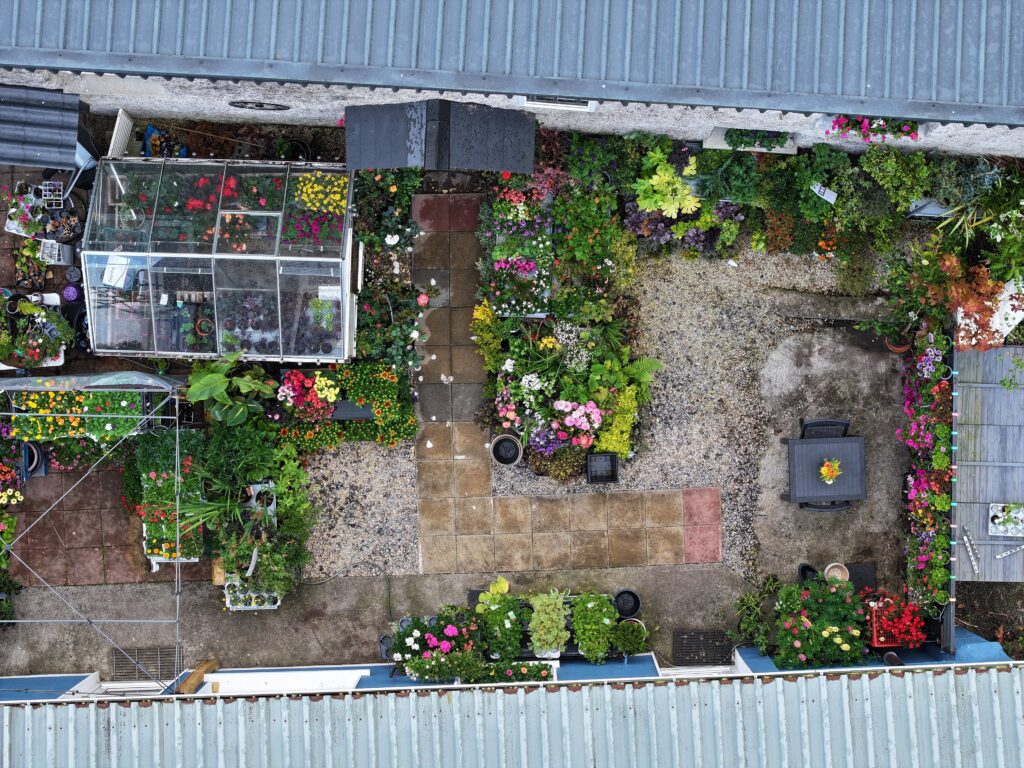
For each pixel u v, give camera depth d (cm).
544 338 1288
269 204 1220
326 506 1341
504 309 1288
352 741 1114
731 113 1134
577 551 1340
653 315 1344
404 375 1316
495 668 1252
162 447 1251
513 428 1327
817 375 1336
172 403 1293
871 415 1343
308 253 1208
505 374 1307
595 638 1277
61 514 1330
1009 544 1270
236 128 1313
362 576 1344
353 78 995
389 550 1345
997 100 1009
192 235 1204
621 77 1005
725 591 1343
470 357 1339
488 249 1312
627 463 1342
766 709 1115
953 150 1221
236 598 1304
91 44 984
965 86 1008
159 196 1216
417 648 1253
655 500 1342
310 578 1341
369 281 1327
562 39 1001
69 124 1152
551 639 1267
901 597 1284
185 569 1334
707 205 1285
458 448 1343
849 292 1329
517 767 1110
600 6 1001
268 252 1202
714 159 1268
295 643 1340
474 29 997
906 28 1008
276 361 1276
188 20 985
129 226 1206
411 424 1314
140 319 1235
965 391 1271
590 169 1262
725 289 1343
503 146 1147
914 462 1317
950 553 1255
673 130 1236
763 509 1337
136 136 1304
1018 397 1271
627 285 1332
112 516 1332
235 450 1271
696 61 1007
